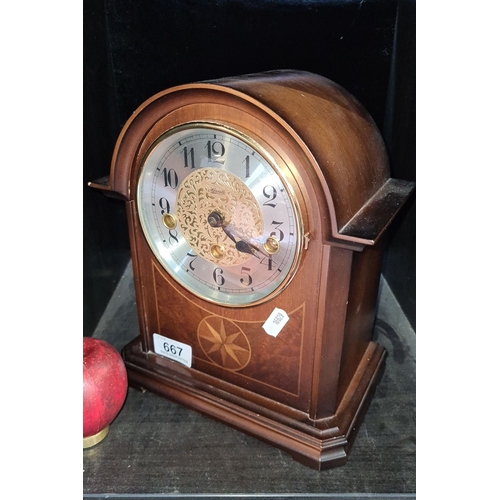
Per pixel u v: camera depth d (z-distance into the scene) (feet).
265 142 2.37
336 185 2.39
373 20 3.70
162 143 2.63
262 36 3.81
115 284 4.59
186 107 2.50
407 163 3.81
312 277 2.55
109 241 4.39
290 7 3.68
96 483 2.77
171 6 3.79
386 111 4.13
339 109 2.81
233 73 4.00
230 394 3.13
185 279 3.00
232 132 2.39
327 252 2.45
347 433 2.90
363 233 2.35
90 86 3.70
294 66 3.91
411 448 3.03
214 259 2.81
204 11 3.77
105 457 2.93
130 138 2.73
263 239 2.59
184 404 3.24
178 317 3.16
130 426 3.15
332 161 2.42
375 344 3.68
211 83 2.40
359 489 2.75
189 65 4.01
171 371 3.32
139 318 3.34
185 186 2.70
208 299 2.94
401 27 3.63
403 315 4.35
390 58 3.86
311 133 2.39
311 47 3.82
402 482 2.80
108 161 4.16
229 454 2.97
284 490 2.74
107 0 3.85
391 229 4.60
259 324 2.85
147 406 3.32
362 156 2.76
